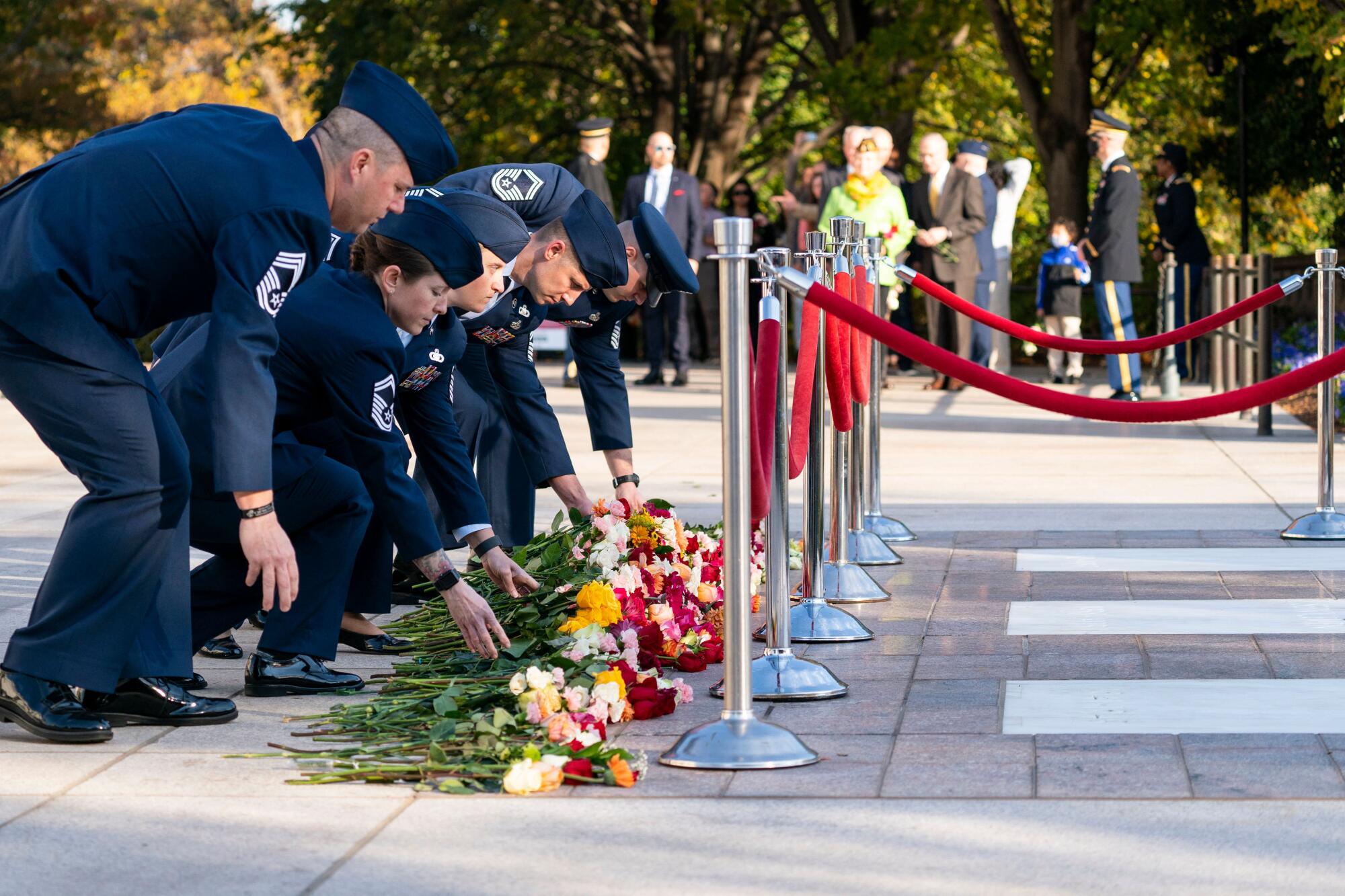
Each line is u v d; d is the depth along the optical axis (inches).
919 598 230.4
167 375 179.2
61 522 320.5
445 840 129.0
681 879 119.3
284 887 118.6
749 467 149.1
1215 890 115.3
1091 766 146.5
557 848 126.9
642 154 1043.3
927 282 279.7
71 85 1227.2
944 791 140.0
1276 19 604.7
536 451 227.6
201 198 151.2
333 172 156.6
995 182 759.7
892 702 172.6
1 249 153.0
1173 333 274.7
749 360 146.7
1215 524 292.5
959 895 115.2
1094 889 115.9
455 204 198.8
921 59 789.9
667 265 206.2
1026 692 175.2
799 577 234.1
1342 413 449.1
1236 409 154.9
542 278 201.0
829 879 119.0
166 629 167.6
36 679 160.1
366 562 200.2
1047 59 781.9
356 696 180.5
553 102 1073.5
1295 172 639.1
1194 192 603.8
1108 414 155.1
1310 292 550.6
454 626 207.9
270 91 1950.1
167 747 158.4
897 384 637.9
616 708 162.4
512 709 164.1
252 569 151.6
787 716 167.3
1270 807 133.7
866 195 543.5
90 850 127.3
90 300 152.4
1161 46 709.3
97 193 151.9
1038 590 234.1
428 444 185.8
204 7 2036.2
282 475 177.8
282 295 153.8
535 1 992.2
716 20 903.1
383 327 173.8
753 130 1043.3
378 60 1008.2
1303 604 220.1
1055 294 609.6
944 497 332.2
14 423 536.1
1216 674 181.3
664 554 201.0
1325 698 169.6
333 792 142.8
